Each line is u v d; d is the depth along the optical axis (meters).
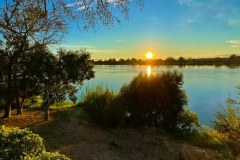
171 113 13.81
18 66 14.24
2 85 14.45
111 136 11.30
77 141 10.26
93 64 14.62
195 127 14.09
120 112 12.92
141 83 13.81
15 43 13.02
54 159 4.04
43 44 13.23
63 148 9.46
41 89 14.27
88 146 9.76
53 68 13.21
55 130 11.48
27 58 13.66
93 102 14.09
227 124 9.39
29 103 18.28
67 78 13.78
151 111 13.79
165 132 13.25
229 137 9.29
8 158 5.03
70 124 12.21
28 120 13.48
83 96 16.94
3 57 14.20
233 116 9.32
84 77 14.39
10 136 5.40
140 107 13.69
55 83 13.92
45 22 6.73
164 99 13.78
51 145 9.74
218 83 49.91
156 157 9.62
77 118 13.20
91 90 15.72
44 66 13.18
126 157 9.30
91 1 5.46
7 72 14.51
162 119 13.91
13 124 12.72
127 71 90.12
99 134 11.36
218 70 103.00
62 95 14.91
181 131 13.46
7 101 14.34
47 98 13.60
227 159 9.09
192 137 12.36
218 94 35.66
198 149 10.75
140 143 10.85
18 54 13.41
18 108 15.17
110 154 9.28
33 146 5.25
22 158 4.84
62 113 14.50
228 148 9.30
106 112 12.81
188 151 10.41
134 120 13.68
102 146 9.94
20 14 10.56
